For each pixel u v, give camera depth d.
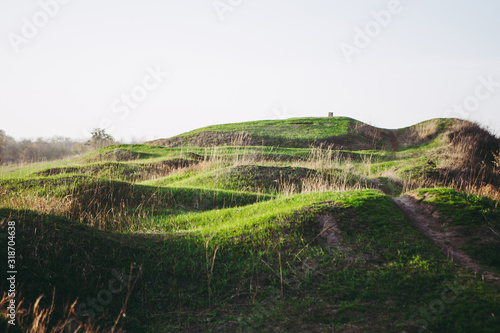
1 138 39.41
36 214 7.58
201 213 11.93
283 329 5.47
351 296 6.16
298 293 6.44
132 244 7.74
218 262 7.37
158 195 13.93
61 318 5.47
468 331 4.84
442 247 7.40
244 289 6.66
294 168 17.97
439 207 8.97
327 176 17.00
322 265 7.08
